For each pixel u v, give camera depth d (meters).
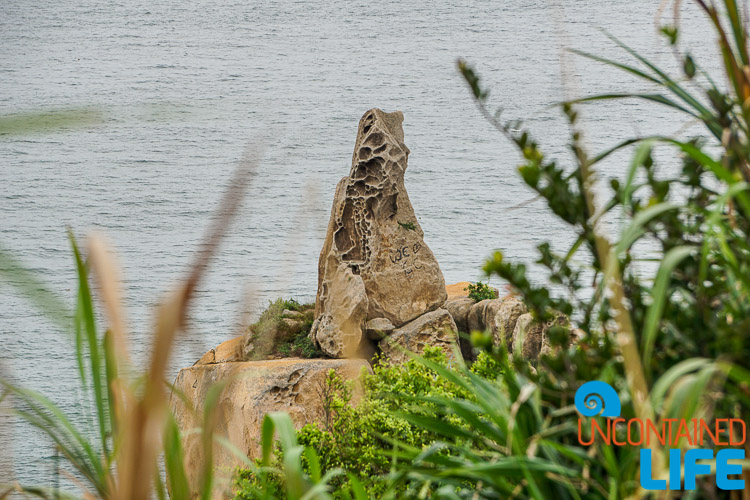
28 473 42.12
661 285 7.60
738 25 9.43
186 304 4.31
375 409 27.03
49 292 5.32
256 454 53.41
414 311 70.12
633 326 9.70
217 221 4.37
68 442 6.67
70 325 5.50
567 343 10.17
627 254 9.88
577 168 9.80
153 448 4.43
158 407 4.37
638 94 9.63
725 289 9.73
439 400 10.86
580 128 9.67
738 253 9.66
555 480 9.52
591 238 9.74
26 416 6.74
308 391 58.00
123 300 4.59
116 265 4.66
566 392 10.02
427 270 71.25
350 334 66.56
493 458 10.66
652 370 9.70
